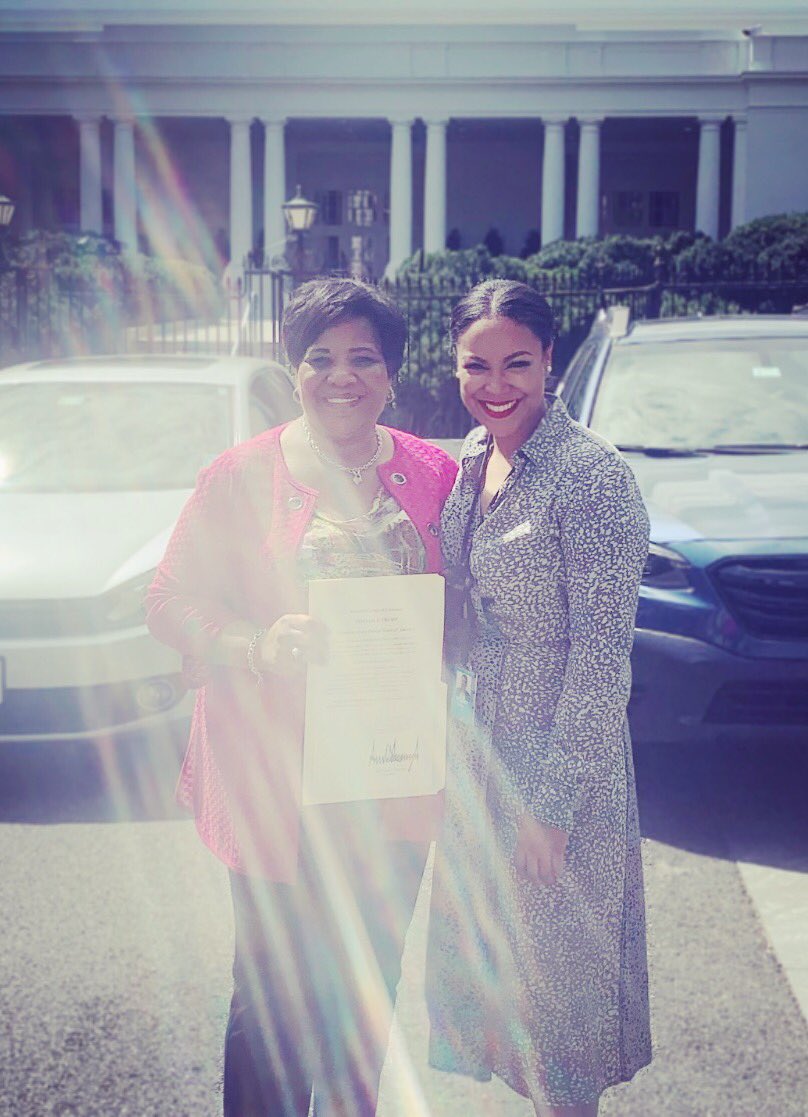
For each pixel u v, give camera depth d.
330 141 41.16
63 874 4.40
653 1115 2.99
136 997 3.55
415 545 2.53
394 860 2.55
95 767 5.46
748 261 21.42
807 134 36.25
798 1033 3.34
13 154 40.78
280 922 2.55
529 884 2.53
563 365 15.97
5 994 3.57
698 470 5.47
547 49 35.84
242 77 36.16
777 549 4.76
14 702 5.06
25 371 6.84
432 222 36.66
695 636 4.77
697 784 5.30
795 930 3.93
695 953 3.79
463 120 37.12
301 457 2.55
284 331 2.53
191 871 4.42
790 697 4.76
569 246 24.39
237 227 36.91
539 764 2.46
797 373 6.29
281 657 2.36
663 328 6.74
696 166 41.28
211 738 2.56
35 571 5.13
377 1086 2.60
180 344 18.88
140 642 5.10
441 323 14.96
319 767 2.44
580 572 2.39
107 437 6.20
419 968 3.81
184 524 2.58
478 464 2.57
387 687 2.43
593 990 2.55
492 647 2.53
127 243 37.22
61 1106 3.05
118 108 36.75
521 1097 3.07
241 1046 2.55
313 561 2.47
